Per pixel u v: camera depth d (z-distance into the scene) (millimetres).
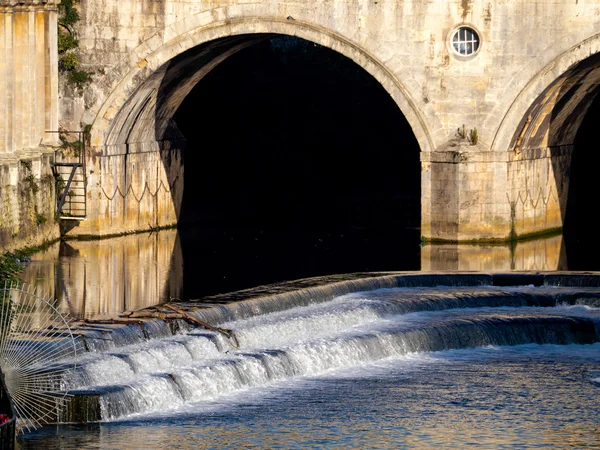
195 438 53312
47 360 56062
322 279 75125
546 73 87312
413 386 60938
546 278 76875
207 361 60594
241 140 114875
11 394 54062
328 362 63219
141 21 89500
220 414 56312
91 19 89375
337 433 54625
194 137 112812
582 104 93000
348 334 65938
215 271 78812
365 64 89250
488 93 87938
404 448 53250
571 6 86625
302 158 116125
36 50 85688
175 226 98062
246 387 59938
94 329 60594
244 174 113938
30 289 71500
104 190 89875
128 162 92188
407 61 88688
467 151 87438
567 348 67812
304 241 91688
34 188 83938
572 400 59344
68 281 74625
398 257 84125
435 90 88500
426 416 56938
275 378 61312
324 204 110062
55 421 54312
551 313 71375
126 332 60469
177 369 58969
